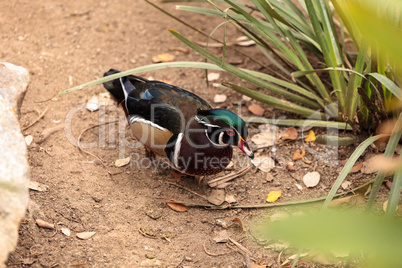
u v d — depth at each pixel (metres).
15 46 7.32
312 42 5.96
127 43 7.62
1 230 3.17
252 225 4.86
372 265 1.88
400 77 4.69
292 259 4.43
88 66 7.07
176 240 4.62
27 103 6.29
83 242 4.44
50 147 5.64
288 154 5.77
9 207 3.29
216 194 5.25
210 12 5.50
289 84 5.77
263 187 5.36
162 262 4.33
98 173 5.38
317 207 5.07
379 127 5.49
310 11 4.86
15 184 3.40
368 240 1.40
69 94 6.56
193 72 7.16
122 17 8.20
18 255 4.16
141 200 5.08
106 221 4.74
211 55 5.05
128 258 4.33
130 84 5.55
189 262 4.37
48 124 6.00
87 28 7.87
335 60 5.26
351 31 4.95
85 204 4.91
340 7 4.67
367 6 1.26
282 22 5.28
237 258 4.46
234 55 7.45
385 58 4.78
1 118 3.72
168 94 5.25
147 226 4.75
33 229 4.46
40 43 7.44
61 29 7.79
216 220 4.92
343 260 4.39
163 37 7.80
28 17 8.00
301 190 5.30
